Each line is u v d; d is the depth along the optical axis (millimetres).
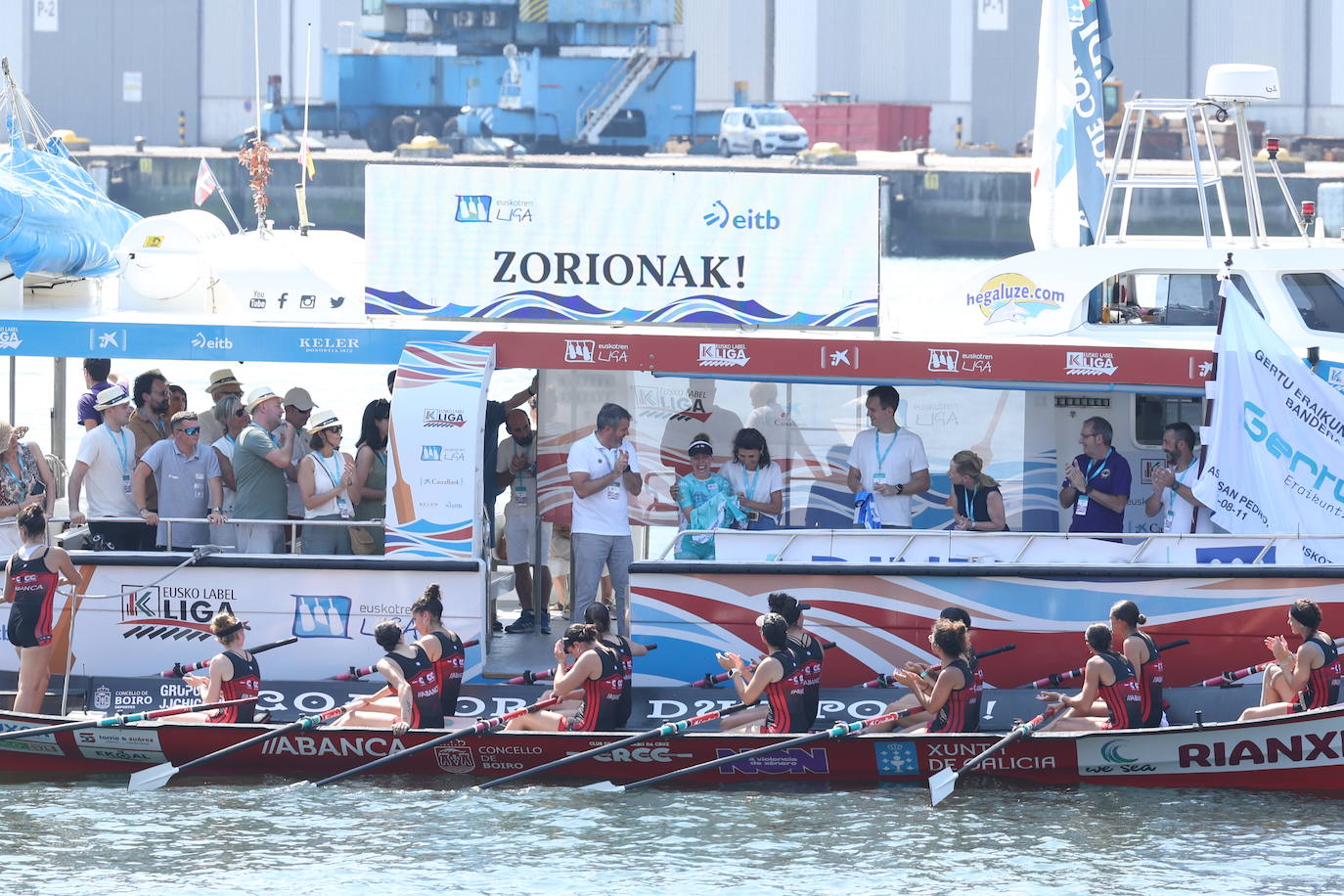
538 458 52438
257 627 48906
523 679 48750
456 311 50531
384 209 50375
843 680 48531
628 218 50344
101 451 51344
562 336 49312
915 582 48000
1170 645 47812
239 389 53812
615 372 51906
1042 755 47031
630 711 48094
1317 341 51906
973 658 46938
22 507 50656
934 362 48906
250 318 52312
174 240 54094
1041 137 61219
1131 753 46625
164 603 49031
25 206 51688
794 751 47406
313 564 48469
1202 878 40938
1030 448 51938
